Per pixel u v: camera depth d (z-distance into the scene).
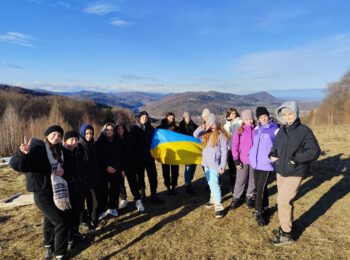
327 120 44.53
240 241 5.55
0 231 6.20
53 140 4.75
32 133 18.88
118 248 5.43
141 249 5.38
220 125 6.77
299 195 7.88
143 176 7.66
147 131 7.55
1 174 11.39
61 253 4.71
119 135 6.73
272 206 7.16
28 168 4.46
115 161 6.48
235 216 6.66
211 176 6.71
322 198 7.56
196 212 6.96
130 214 6.92
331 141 16.52
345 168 10.24
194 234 5.89
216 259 5.00
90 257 5.15
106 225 6.37
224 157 6.61
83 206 5.82
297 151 5.04
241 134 6.87
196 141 8.16
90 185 5.93
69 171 5.12
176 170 8.26
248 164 6.82
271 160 5.50
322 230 5.86
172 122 8.66
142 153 7.39
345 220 6.27
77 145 5.55
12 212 7.25
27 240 5.79
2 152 17.47
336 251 5.10
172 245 5.49
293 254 5.05
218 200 6.62
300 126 5.06
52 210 4.66
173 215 6.82
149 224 6.38
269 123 6.09
